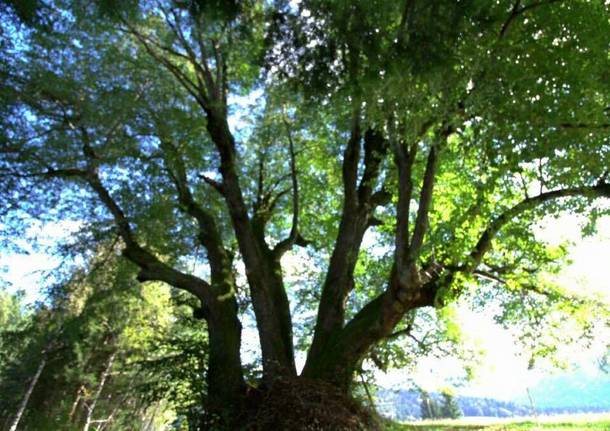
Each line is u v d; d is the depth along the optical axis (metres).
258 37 10.15
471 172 12.94
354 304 19.44
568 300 13.40
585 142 8.13
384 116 8.27
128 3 11.90
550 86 7.66
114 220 14.50
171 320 21.72
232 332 11.90
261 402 10.48
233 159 13.30
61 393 35.56
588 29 7.81
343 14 7.41
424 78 7.41
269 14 8.63
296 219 15.19
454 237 10.52
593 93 7.78
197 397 11.97
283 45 8.15
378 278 18.61
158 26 13.60
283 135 16.42
